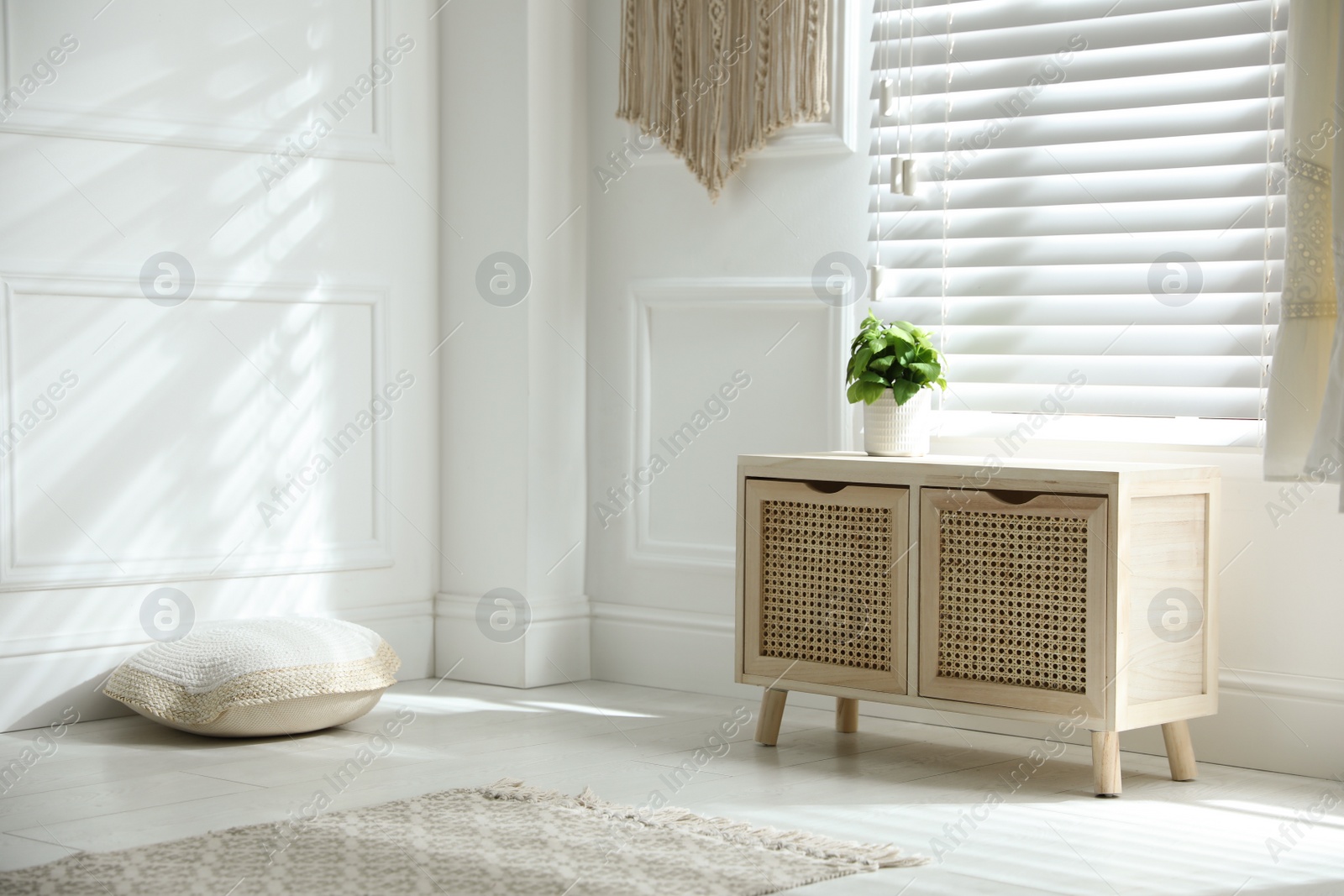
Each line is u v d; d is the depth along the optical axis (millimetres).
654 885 1930
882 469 2713
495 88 3553
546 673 3564
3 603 2945
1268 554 2734
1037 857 2104
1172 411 2838
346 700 2941
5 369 2932
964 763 2744
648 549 3566
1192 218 2799
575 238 3623
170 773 2605
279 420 3375
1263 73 2719
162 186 3158
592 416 3660
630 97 3502
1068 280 2945
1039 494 2525
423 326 3654
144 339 3137
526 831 2195
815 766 2703
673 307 3512
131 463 3123
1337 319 2459
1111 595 2438
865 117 3219
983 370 3062
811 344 3295
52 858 2064
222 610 3270
